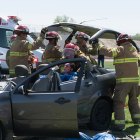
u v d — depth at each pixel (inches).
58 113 469.1
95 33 625.3
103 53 602.2
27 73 528.1
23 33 692.1
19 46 691.4
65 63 508.1
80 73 486.0
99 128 585.9
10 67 700.7
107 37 633.6
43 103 470.9
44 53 657.0
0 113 461.7
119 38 603.5
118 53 598.9
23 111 473.7
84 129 590.2
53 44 651.5
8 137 474.0
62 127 471.5
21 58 692.7
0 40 1069.1
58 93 473.7
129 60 600.1
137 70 608.1
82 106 554.9
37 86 491.2
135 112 621.6
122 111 598.5
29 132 479.2
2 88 487.2
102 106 591.5
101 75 597.9
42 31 668.7
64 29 692.1
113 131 591.5
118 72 603.5
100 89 585.6
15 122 476.4
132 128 610.2
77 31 693.9
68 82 528.7
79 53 598.5
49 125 473.4
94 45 614.5
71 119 466.6
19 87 477.7
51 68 517.7
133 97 617.9
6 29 1079.0
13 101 474.3
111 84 610.9
